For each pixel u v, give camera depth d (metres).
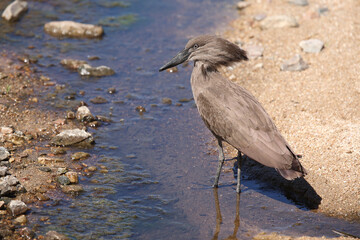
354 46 16.39
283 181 11.52
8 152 11.59
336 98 13.94
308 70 15.59
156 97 15.03
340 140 12.16
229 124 10.79
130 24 18.92
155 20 19.31
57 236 9.27
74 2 20.34
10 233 9.33
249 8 20.14
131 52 17.27
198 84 11.50
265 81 15.36
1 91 14.23
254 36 17.91
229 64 11.70
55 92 14.69
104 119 13.70
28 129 12.77
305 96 14.27
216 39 11.53
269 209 10.79
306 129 12.75
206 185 11.55
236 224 10.27
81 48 17.28
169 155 12.50
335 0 19.81
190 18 19.50
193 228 10.09
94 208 10.43
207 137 13.34
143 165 12.05
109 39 17.97
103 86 15.37
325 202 10.73
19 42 17.25
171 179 11.64
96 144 12.70
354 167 11.30
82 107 13.59
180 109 14.53
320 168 11.45
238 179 11.26
